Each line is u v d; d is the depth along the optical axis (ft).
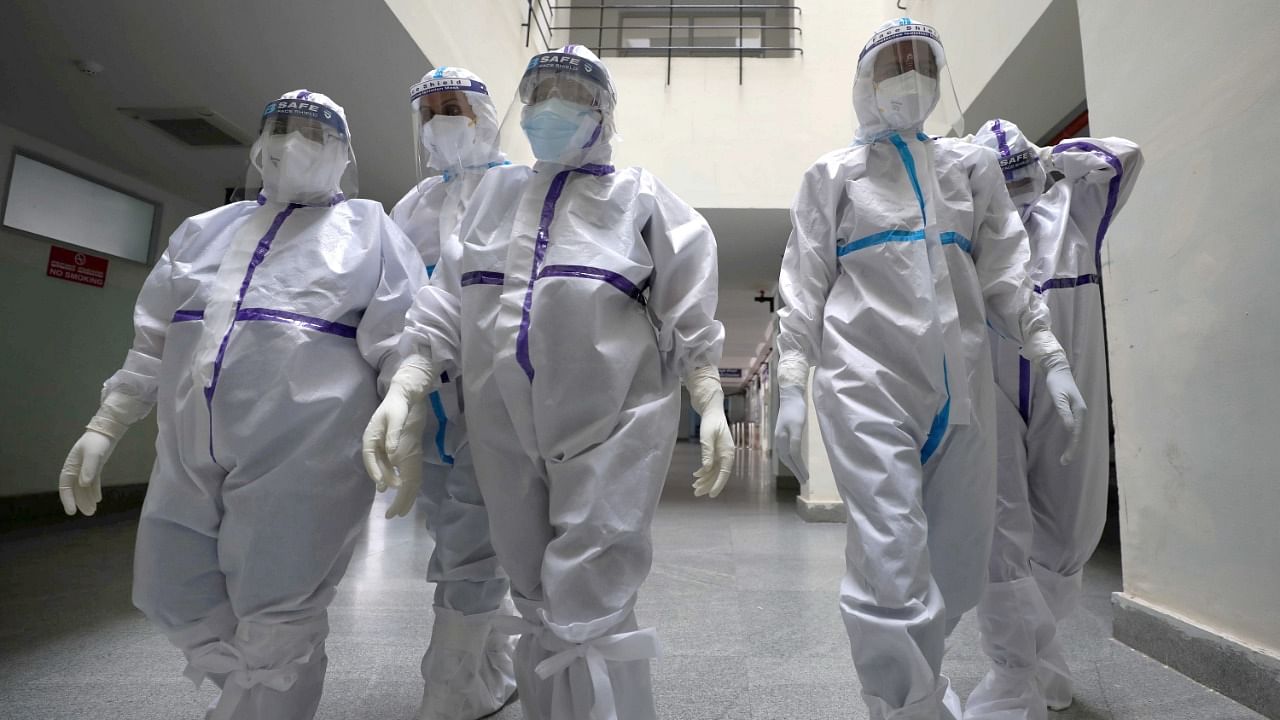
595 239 5.72
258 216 6.23
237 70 15.39
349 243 6.18
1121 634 9.36
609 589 5.28
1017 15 13.24
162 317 6.23
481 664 7.59
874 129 6.18
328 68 15.11
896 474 5.22
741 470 46.37
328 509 5.64
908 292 5.64
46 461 20.15
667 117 21.56
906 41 5.92
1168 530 8.64
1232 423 7.68
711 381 5.80
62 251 20.43
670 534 18.84
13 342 19.22
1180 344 8.43
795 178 21.17
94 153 20.20
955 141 6.26
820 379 5.80
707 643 9.55
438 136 7.57
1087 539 7.46
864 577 5.22
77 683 8.05
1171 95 8.58
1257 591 7.36
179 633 5.64
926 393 5.53
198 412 5.44
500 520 5.72
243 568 5.40
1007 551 7.03
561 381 5.40
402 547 16.99
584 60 5.82
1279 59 7.16
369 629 10.20
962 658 9.05
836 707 7.43
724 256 25.88
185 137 19.06
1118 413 9.53
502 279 5.79
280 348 5.57
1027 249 6.14
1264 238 7.30
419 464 5.98
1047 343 5.90
